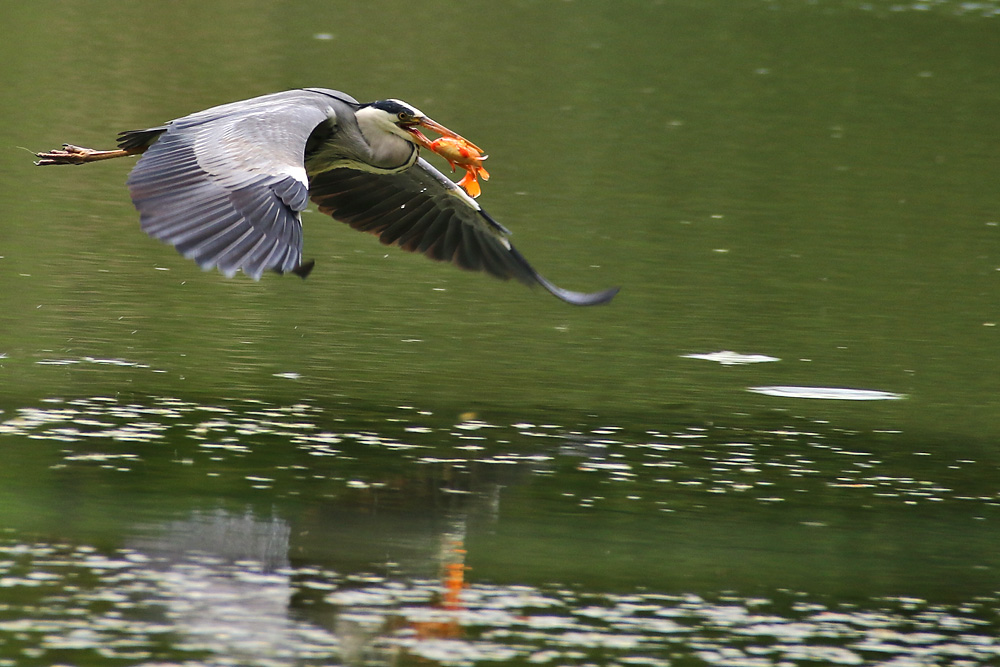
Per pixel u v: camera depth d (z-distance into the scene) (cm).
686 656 811
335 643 794
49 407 1188
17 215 1866
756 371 1477
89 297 1552
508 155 2466
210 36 3312
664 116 2914
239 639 789
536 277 1144
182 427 1166
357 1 3975
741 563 965
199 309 1550
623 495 1089
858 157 2675
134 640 779
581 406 1317
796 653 827
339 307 1606
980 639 865
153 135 1083
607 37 3756
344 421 1219
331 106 1118
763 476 1160
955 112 3142
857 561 983
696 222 2142
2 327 1415
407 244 1209
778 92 3238
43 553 889
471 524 1005
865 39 3956
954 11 4512
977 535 1051
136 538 925
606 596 891
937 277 1938
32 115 2412
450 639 810
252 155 840
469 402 1304
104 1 3622
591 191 2277
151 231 775
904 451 1251
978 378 1499
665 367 1470
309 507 1010
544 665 785
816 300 1784
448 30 3681
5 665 739
